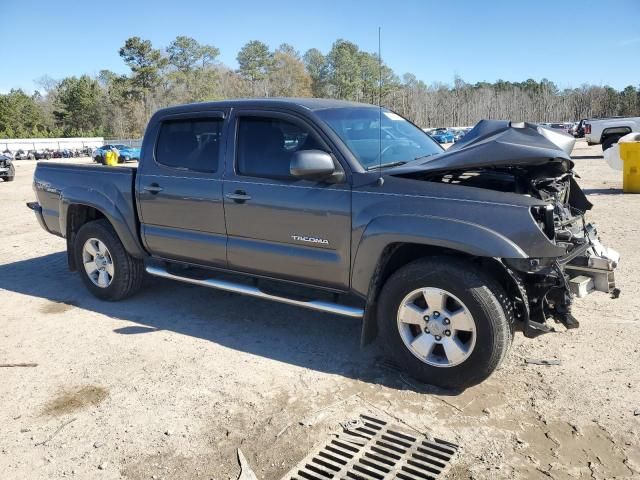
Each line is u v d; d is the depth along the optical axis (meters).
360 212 3.78
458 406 3.44
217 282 4.71
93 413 3.51
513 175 3.86
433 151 4.73
